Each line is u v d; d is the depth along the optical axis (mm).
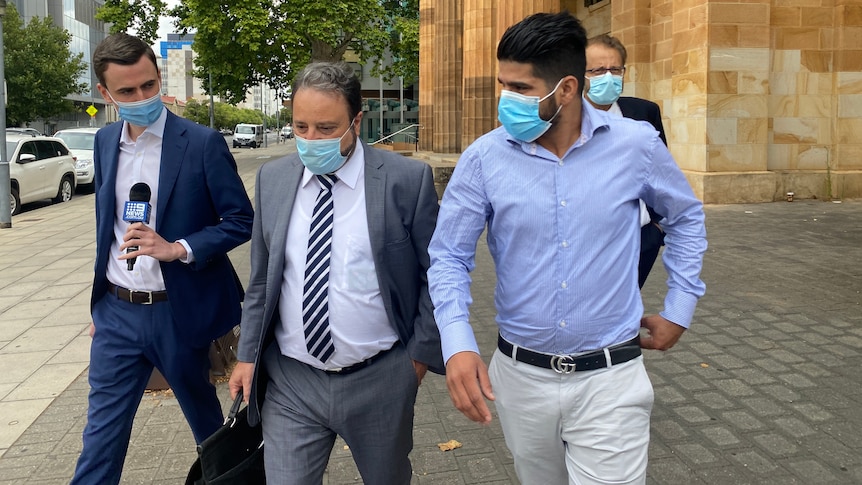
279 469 2371
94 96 76312
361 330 2375
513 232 2143
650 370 4992
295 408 2422
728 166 12789
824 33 12977
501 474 3652
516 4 14000
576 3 18984
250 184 21172
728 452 3764
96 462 2855
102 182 2963
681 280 2219
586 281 2104
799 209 12008
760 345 5414
